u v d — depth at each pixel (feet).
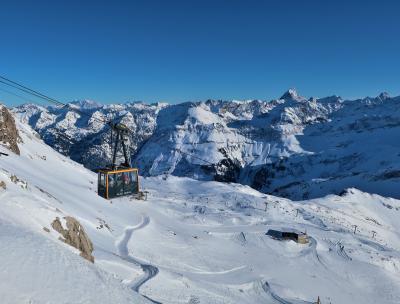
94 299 58.85
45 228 105.91
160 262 225.15
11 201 108.06
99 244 199.31
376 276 354.74
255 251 361.10
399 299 314.55
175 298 146.72
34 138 551.59
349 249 425.28
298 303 227.61
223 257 304.91
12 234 70.74
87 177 481.46
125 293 68.03
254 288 241.55
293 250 393.09
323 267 353.31
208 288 187.83
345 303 274.77
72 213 220.84
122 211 350.23
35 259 62.44
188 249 291.58
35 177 301.02
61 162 474.49
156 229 320.70
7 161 301.43
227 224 467.11
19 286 52.60
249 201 634.43
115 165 191.31
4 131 367.25
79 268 67.56
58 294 55.11
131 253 215.72
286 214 592.19
